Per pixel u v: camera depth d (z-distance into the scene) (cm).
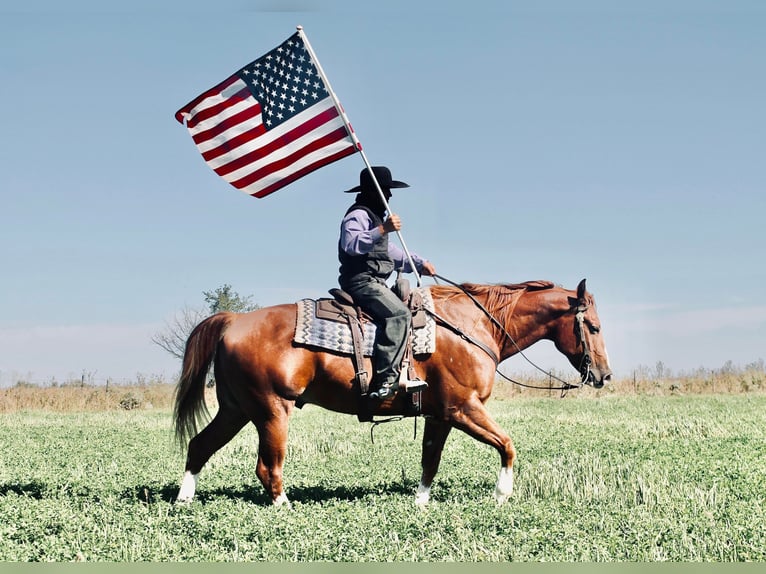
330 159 1113
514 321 1123
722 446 1549
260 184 1128
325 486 1180
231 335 1020
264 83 1129
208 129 1133
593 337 1130
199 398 1055
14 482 1190
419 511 939
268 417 1002
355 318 1020
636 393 3531
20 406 3334
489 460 1441
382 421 1067
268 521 876
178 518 905
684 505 970
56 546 781
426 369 1046
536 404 2883
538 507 949
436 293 1099
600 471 1209
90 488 1144
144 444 1788
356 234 1020
